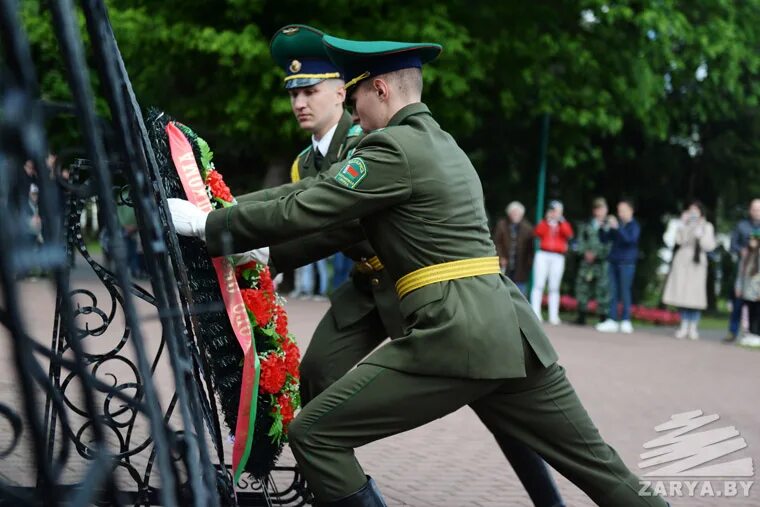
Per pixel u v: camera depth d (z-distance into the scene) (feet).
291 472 17.20
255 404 11.39
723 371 33.86
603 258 50.93
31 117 4.52
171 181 11.40
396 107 11.48
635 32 59.31
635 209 74.33
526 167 69.62
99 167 5.56
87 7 6.38
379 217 11.05
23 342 4.47
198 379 10.44
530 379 11.16
